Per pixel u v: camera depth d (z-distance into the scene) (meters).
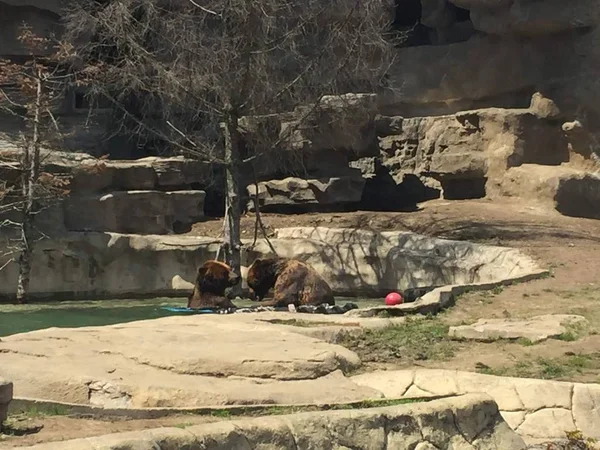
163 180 20.17
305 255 18.62
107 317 14.55
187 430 4.84
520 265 15.38
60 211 18.66
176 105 19.61
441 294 11.83
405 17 29.05
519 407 7.00
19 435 4.96
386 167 25.11
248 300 16.56
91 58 20.47
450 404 6.13
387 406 5.96
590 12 22.42
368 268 18.05
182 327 9.08
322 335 9.26
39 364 6.93
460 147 24.19
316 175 22.14
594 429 6.80
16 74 19.08
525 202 22.27
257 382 6.99
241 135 20.27
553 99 23.22
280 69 19.20
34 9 22.92
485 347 9.18
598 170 22.59
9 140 19.31
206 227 20.08
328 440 5.37
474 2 24.27
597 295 12.45
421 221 19.94
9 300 17.98
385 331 9.92
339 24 17.50
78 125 23.23
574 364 8.25
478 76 25.02
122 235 18.44
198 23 18.30
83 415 5.61
